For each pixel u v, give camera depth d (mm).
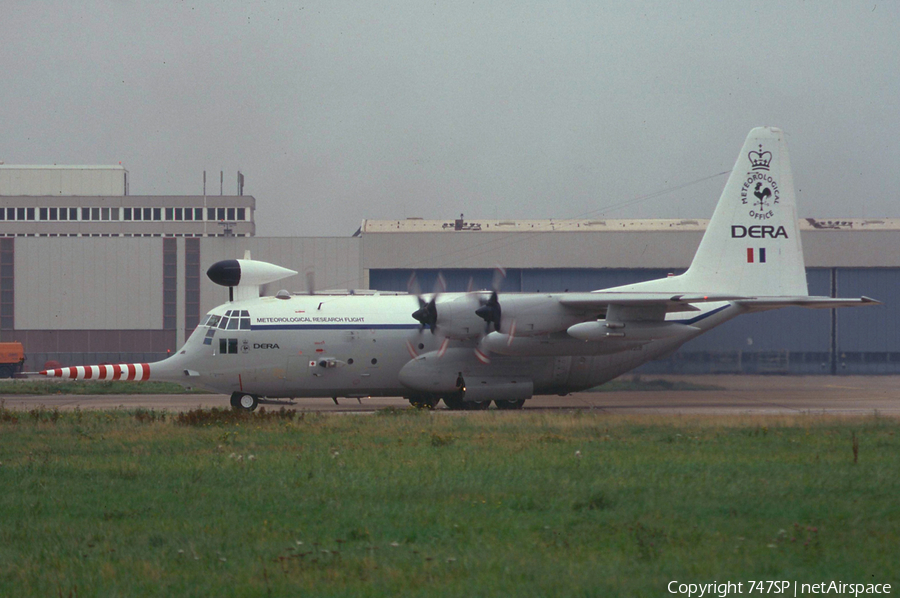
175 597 28750
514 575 30531
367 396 105812
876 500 42812
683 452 59781
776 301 98312
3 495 44719
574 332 97062
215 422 79500
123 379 97812
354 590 29172
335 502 43031
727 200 111438
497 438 68125
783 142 112625
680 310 102750
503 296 98875
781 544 34406
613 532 36656
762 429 73500
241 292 105188
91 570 31609
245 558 33219
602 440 66875
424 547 34719
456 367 102375
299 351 100188
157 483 48125
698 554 33156
